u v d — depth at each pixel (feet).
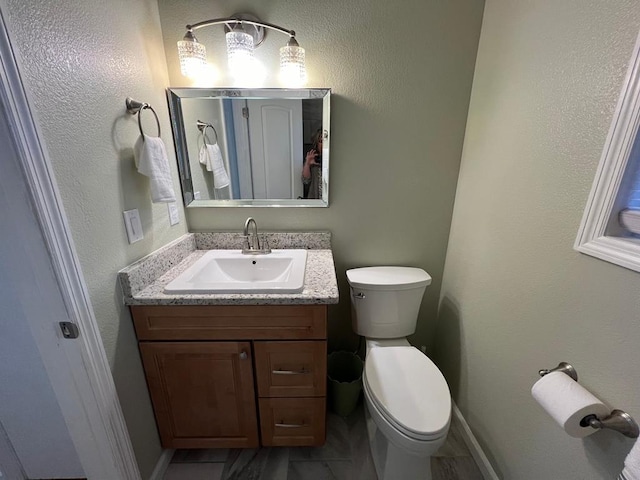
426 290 5.46
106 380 2.95
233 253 4.71
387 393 3.53
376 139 4.58
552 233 2.84
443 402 3.42
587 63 2.44
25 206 2.19
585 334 2.50
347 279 4.87
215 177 4.67
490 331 3.90
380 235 5.11
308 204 4.84
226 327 3.48
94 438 2.99
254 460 4.20
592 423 2.20
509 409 3.51
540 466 3.02
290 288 3.41
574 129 2.58
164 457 4.03
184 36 3.90
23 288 2.42
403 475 3.62
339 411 4.92
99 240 2.87
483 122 4.01
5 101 1.99
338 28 4.09
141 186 3.58
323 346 3.60
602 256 2.29
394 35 4.11
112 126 3.05
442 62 4.22
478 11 3.99
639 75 2.03
